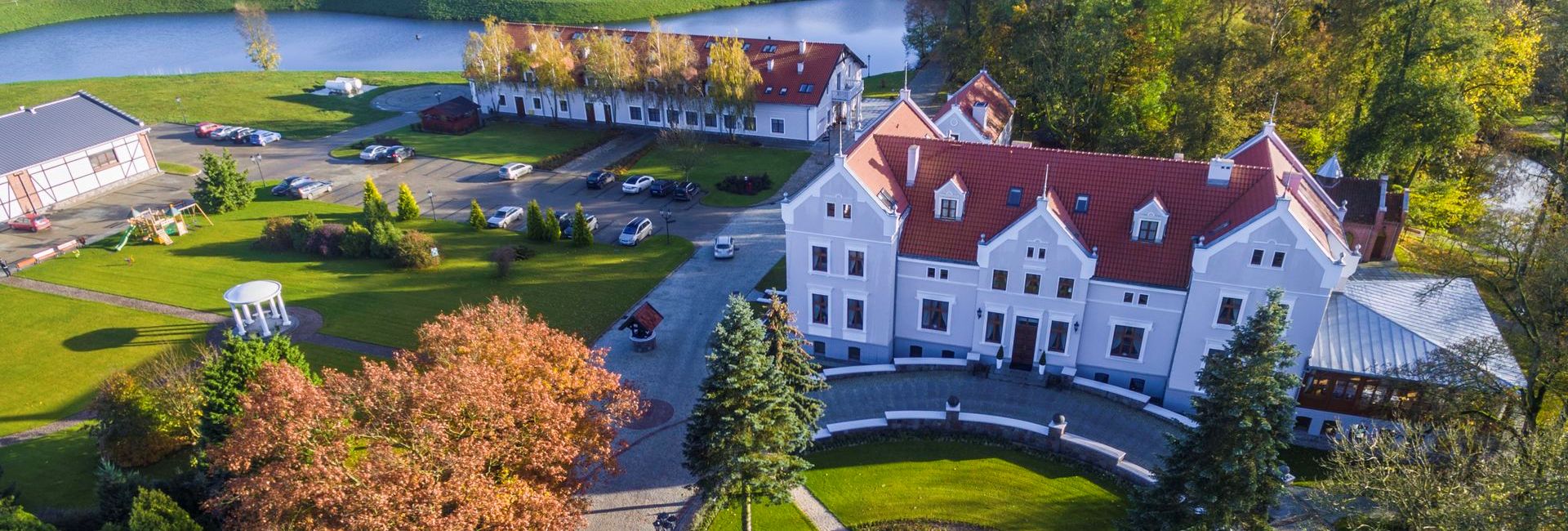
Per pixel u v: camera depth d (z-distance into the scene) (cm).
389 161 9250
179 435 4538
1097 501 4072
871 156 5009
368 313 5988
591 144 9725
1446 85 6253
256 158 8619
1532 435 3362
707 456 3706
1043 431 4397
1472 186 6906
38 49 15538
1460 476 3388
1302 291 4244
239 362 4159
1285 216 4075
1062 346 4938
